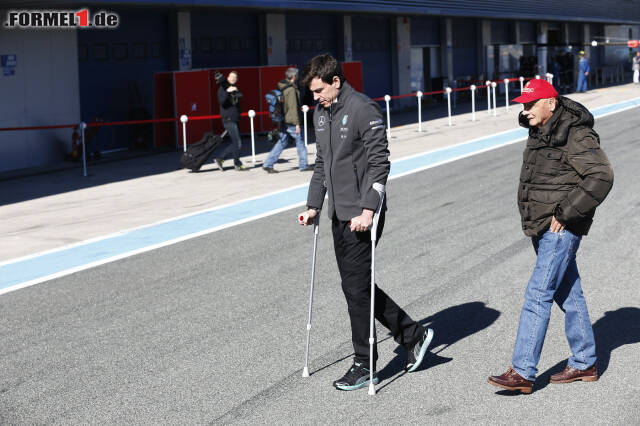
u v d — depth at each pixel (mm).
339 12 26703
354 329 4902
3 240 10125
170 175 15570
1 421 4680
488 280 7223
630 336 5645
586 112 4496
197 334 6094
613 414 4438
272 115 14914
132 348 5852
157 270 8164
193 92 20844
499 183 12641
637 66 41625
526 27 41031
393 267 7832
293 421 4512
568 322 4867
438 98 34188
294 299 6906
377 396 4805
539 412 4496
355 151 4730
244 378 5180
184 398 4902
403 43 32219
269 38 25531
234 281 7590
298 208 11336
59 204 12820
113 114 20562
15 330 6414
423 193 12102
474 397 4734
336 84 4723
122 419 4645
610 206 10258
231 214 11156
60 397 5008
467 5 30453
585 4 40562
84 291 7500
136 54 21188
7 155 17531
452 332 5891
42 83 18219
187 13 22375
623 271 7312
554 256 4570
